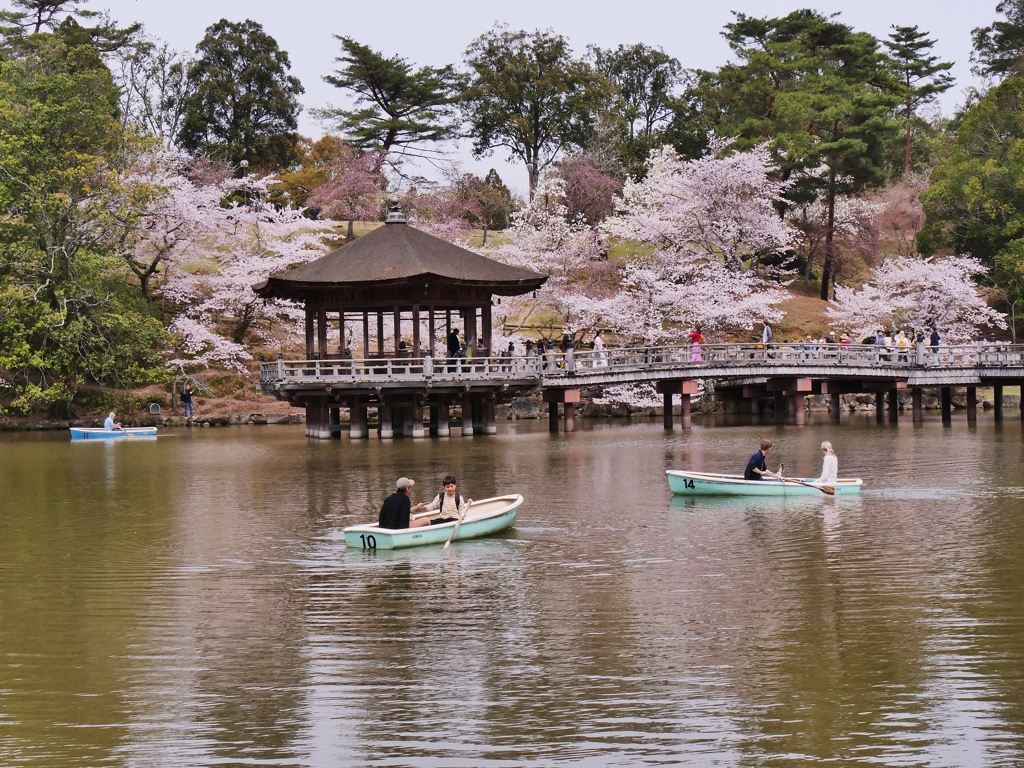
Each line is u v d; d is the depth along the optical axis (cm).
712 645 1466
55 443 5000
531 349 5322
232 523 2489
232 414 6388
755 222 7056
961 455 3722
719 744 1135
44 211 5556
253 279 6631
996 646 1441
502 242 8462
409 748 1135
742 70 8350
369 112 8612
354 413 4788
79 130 5941
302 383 4469
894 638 1486
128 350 5800
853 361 5328
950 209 7456
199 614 1667
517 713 1225
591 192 8444
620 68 9869
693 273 7088
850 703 1243
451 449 4172
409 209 8481
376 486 3080
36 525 2500
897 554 2039
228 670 1390
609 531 2322
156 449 4541
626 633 1526
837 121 7756
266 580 1892
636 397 6688
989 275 7819
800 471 3319
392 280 4412
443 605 1698
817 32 8669
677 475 2831
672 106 9531
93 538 2320
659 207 7888
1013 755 1100
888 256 8781
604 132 8938
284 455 4072
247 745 1150
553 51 9006
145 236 6394
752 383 6047
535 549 2136
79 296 5625
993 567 1914
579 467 3503
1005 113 7238
